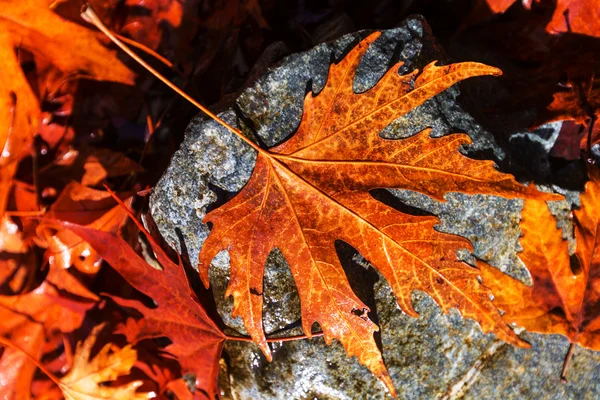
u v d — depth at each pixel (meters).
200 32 0.48
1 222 0.47
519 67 0.49
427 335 0.46
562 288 0.46
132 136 0.48
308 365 0.46
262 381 0.47
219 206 0.45
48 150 0.47
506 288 0.46
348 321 0.44
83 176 0.47
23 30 0.46
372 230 0.43
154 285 0.46
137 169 0.48
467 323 0.46
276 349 0.46
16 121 0.46
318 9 0.49
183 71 0.48
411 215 0.43
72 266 0.47
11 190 0.47
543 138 0.48
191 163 0.45
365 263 0.46
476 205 0.46
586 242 0.46
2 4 0.45
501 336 0.44
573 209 0.47
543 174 0.48
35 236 0.47
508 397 0.47
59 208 0.47
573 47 0.48
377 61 0.45
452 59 0.48
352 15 0.49
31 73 0.46
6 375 0.47
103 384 0.47
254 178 0.44
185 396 0.47
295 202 0.44
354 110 0.43
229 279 0.45
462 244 0.44
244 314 0.44
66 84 0.47
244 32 0.49
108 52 0.47
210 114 0.44
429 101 0.45
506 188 0.43
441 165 0.43
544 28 0.48
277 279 0.45
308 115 0.43
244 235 0.44
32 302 0.47
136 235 0.48
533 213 0.45
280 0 0.48
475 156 0.45
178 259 0.46
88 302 0.47
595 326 0.46
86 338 0.47
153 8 0.47
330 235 0.44
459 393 0.47
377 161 0.43
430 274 0.44
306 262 0.44
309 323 0.44
